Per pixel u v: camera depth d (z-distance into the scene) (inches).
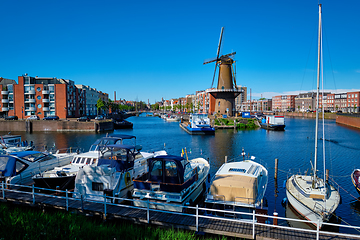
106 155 792.3
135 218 529.3
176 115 6323.8
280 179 1110.4
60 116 3782.0
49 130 3181.6
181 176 633.0
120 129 3590.1
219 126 3474.4
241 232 468.8
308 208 670.5
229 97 4101.9
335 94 7180.1
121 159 762.8
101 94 6756.9
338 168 1296.8
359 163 1395.2
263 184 830.5
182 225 500.4
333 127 3398.1
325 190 708.7
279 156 1593.3
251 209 668.7
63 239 422.9
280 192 944.9
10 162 783.7
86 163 873.5
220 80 4040.4
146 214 549.6
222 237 481.7
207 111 6441.9
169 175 641.6
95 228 475.8
